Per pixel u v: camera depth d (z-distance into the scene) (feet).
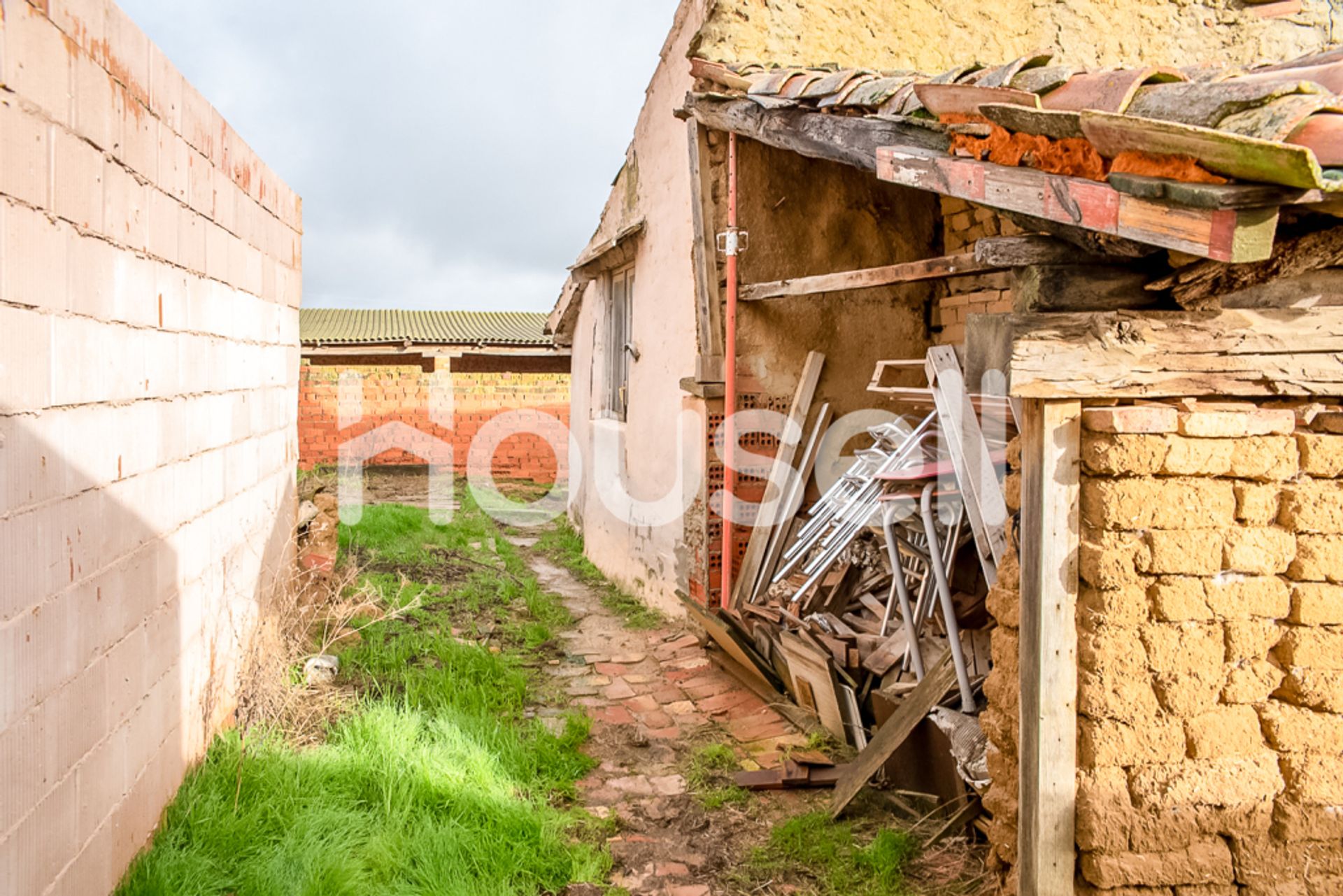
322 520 28.09
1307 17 23.06
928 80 11.27
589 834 13.38
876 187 23.03
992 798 10.73
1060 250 9.01
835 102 13.73
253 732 14.74
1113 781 8.91
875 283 17.60
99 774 9.53
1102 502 8.74
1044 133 8.31
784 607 19.95
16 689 7.68
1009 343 8.83
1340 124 6.38
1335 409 8.89
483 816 13.01
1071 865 9.11
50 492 8.39
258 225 18.03
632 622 26.17
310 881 10.56
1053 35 22.68
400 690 18.44
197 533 13.43
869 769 13.80
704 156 21.85
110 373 9.95
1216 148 6.41
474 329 70.59
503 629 24.71
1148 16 22.88
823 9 21.12
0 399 7.47
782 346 22.40
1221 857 8.97
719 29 20.29
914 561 18.22
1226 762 8.92
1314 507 8.77
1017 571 10.26
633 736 17.44
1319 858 8.96
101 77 9.70
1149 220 7.26
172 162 12.19
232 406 15.78
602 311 37.09
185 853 10.94
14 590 7.67
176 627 12.39
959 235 22.77
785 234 22.18
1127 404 8.93
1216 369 8.73
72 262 8.96
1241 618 8.82
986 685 10.93
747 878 12.30
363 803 13.10
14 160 7.73
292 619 20.45
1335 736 8.92
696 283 22.74
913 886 11.85
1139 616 8.79
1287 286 8.78
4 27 7.54
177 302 12.44
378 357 64.95
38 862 8.08
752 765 16.12
